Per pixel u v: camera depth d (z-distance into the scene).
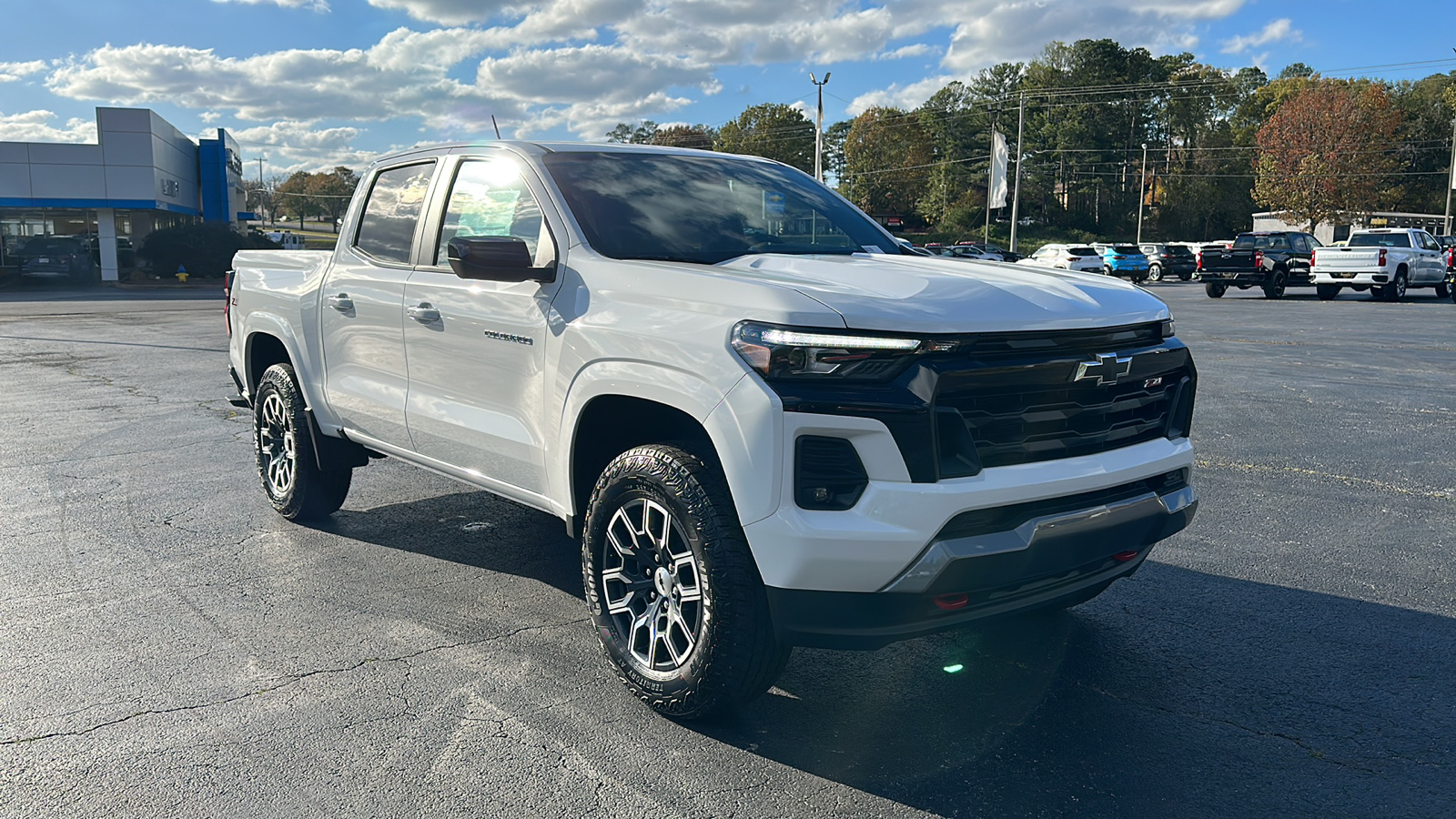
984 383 2.80
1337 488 6.34
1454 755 3.02
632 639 3.31
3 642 3.87
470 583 4.59
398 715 3.27
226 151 49.75
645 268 3.33
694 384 2.97
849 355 2.75
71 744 3.06
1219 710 3.32
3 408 9.48
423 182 4.54
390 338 4.46
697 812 2.70
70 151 38.66
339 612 4.21
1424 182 87.75
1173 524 3.28
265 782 2.85
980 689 3.48
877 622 2.77
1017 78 115.81
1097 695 3.43
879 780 2.87
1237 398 9.94
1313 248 28.53
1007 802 2.76
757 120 123.25
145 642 3.87
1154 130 114.25
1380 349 14.56
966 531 2.76
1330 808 2.73
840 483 2.77
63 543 5.16
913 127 117.12
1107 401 3.14
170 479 6.60
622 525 3.33
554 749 3.05
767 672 3.01
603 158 4.11
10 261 39.72
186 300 28.58
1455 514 5.73
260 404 5.61
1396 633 3.99
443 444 4.20
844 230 4.32
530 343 3.65
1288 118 67.44
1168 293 32.91
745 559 2.94
